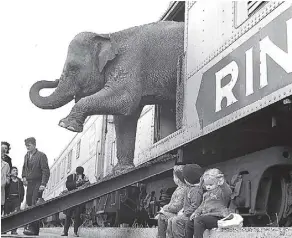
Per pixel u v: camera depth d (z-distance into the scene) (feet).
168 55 23.85
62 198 18.93
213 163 16.16
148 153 19.53
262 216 13.37
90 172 37.01
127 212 25.21
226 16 13.28
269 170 13.19
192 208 12.89
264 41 11.14
